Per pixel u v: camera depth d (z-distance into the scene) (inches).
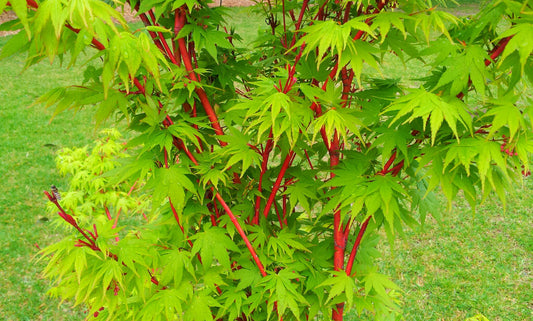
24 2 35.3
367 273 71.6
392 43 60.4
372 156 69.3
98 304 56.3
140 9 59.1
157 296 61.1
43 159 289.7
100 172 120.0
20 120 354.0
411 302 169.0
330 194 65.3
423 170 72.9
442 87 57.1
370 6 65.9
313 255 73.2
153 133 58.9
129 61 42.9
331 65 69.2
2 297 175.3
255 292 64.2
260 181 68.7
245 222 75.6
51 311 169.2
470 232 211.0
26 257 198.7
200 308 62.4
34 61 45.0
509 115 48.4
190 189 58.2
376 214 64.7
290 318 73.1
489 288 174.9
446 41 55.0
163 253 64.1
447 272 185.0
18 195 247.4
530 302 168.1
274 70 81.0
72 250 52.4
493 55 54.4
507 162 56.0
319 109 59.8
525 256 193.9
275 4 83.1
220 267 66.2
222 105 74.1
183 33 61.1
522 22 47.9
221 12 69.8
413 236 209.5
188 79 62.1
